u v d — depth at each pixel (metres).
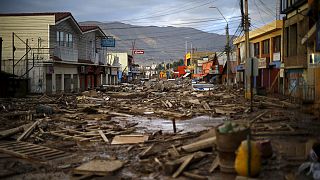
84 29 52.03
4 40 40.22
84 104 27.09
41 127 16.80
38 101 29.50
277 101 26.64
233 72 65.12
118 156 11.41
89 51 54.09
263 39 44.16
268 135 13.43
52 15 39.81
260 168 8.29
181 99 33.91
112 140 14.10
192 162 9.52
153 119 21.70
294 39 32.06
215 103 29.28
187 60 132.62
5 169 10.00
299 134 13.45
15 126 17.27
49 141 14.23
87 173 9.37
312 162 8.75
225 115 22.61
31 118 20.08
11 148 12.44
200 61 104.25
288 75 32.81
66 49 43.69
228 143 8.60
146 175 9.09
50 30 40.31
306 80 27.17
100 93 42.22
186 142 12.43
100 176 9.22
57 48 41.19
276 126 15.20
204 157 9.99
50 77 40.19
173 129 16.44
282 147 11.14
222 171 8.77
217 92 42.03
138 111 25.12
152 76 155.50
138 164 10.21
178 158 10.00
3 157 11.55
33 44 40.03
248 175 7.99
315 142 9.80
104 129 16.83
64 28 44.09
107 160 10.55
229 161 8.68
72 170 9.78
